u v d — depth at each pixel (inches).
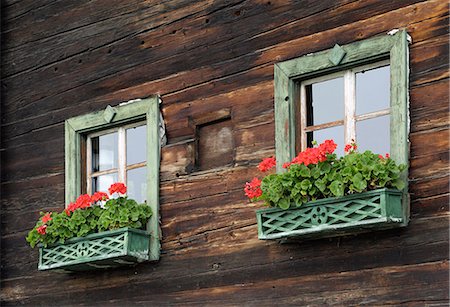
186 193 436.8
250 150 418.3
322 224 371.2
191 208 433.7
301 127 406.3
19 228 502.0
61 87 495.8
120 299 453.4
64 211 452.8
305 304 390.9
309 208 375.6
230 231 418.9
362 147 388.2
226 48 434.0
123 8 477.1
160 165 447.8
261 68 420.5
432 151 366.3
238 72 428.5
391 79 376.8
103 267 456.1
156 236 440.8
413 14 378.0
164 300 436.8
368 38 387.2
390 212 358.0
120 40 475.2
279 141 405.4
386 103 385.1
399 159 370.0
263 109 417.1
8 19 526.9
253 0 427.8
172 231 438.6
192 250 430.3
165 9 459.8
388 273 370.0
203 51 442.3
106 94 476.7
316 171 374.0
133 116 459.8
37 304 487.2
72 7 499.2
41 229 452.1
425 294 359.9
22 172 506.6
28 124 508.4
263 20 422.9
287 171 391.5
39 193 496.4
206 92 438.3
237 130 424.2
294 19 412.5
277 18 418.3
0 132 518.9
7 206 510.3
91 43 487.2
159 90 455.8
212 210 426.6
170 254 437.7
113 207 436.5
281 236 382.3
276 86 410.0
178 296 431.8
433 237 360.8
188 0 451.5
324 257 388.2
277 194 380.5
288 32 413.7
